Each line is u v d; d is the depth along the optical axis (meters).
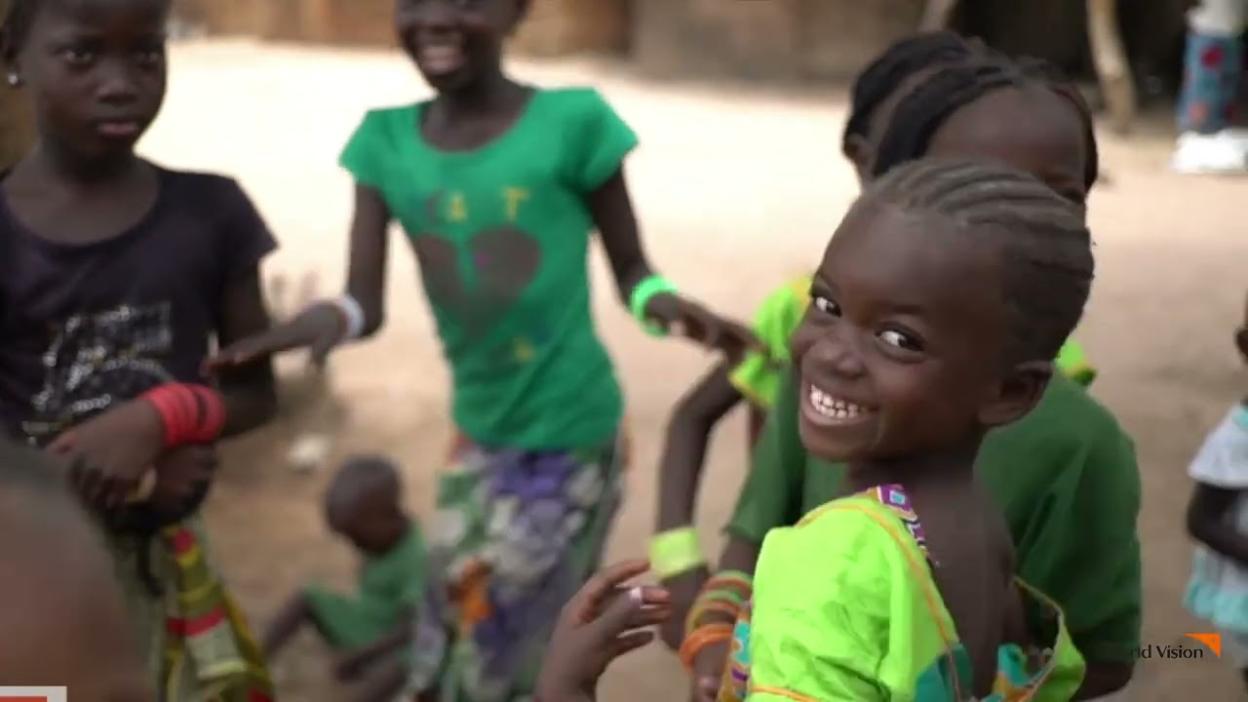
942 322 1.65
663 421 6.41
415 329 7.49
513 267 3.37
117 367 2.76
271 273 8.18
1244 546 3.11
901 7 14.65
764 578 1.74
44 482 1.05
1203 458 3.14
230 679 2.88
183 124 12.32
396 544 4.20
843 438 1.73
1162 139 12.70
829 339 1.72
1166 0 14.30
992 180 1.69
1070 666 1.97
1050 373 1.74
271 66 14.88
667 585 2.69
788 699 1.66
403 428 6.22
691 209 10.18
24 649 0.97
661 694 4.24
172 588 2.82
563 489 3.46
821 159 11.80
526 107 3.38
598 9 15.73
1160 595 4.79
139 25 2.59
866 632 1.66
